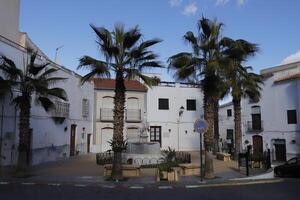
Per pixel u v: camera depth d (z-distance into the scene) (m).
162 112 37.81
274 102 35.94
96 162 24.12
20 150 16.39
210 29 17.47
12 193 12.41
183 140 38.16
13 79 16.61
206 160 17.36
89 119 33.97
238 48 17.19
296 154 33.03
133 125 36.66
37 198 11.52
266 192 13.77
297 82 33.06
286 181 17.84
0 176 16.30
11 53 19.83
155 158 22.98
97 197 11.95
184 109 38.47
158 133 37.62
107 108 35.47
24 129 16.41
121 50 16.14
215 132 30.14
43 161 23.67
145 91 37.62
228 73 17.33
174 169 16.39
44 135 23.80
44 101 17.34
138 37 16.06
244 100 40.06
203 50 17.55
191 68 17.47
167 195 12.63
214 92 17.28
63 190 13.41
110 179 16.08
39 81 16.69
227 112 45.22
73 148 29.70
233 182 16.06
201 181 16.02
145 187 14.56
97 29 15.70
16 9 24.67
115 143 16.23
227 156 26.28
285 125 34.41
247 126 39.28
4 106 19.08
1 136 18.81
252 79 28.02
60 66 26.27
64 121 27.30
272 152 35.84
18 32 24.97
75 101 29.73
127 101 37.09
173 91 38.38
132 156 22.94
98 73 15.72
